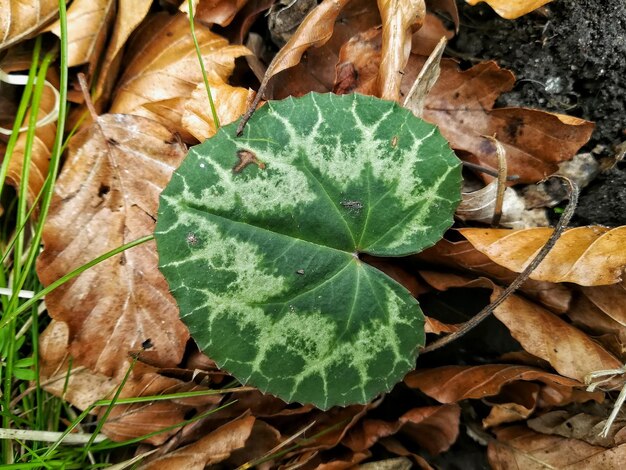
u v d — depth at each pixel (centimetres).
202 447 12
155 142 12
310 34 12
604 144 13
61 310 12
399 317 11
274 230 10
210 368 13
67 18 12
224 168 10
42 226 12
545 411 13
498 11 12
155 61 13
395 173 10
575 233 11
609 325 12
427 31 13
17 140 13
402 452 13
